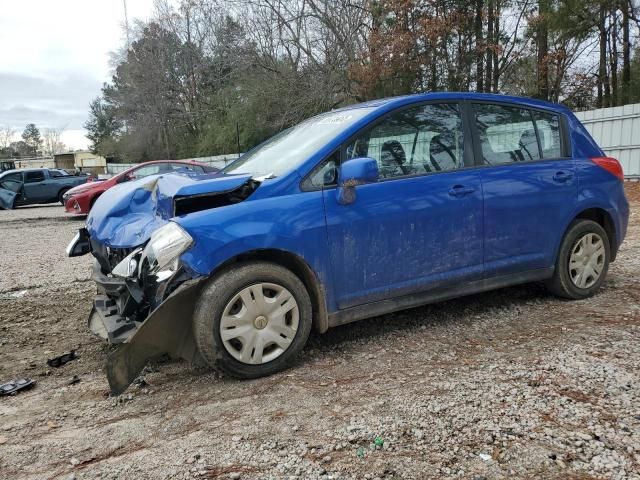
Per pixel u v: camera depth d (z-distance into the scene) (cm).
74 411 296
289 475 226
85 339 425
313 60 2244
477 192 389
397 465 229
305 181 342
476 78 1975
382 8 1881
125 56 4834
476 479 217
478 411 270
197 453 246
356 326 411
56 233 1138
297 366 341
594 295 460
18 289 602
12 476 236
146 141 4481
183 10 3656
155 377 336
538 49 1959
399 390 299
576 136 452
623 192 471
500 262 406
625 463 222
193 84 3953
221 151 3406
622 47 2178
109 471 236
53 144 8700
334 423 267
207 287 311
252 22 2462
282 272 328
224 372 320
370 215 350
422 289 376
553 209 425
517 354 341
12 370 363
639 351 333
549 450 233
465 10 1883
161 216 348
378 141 368
